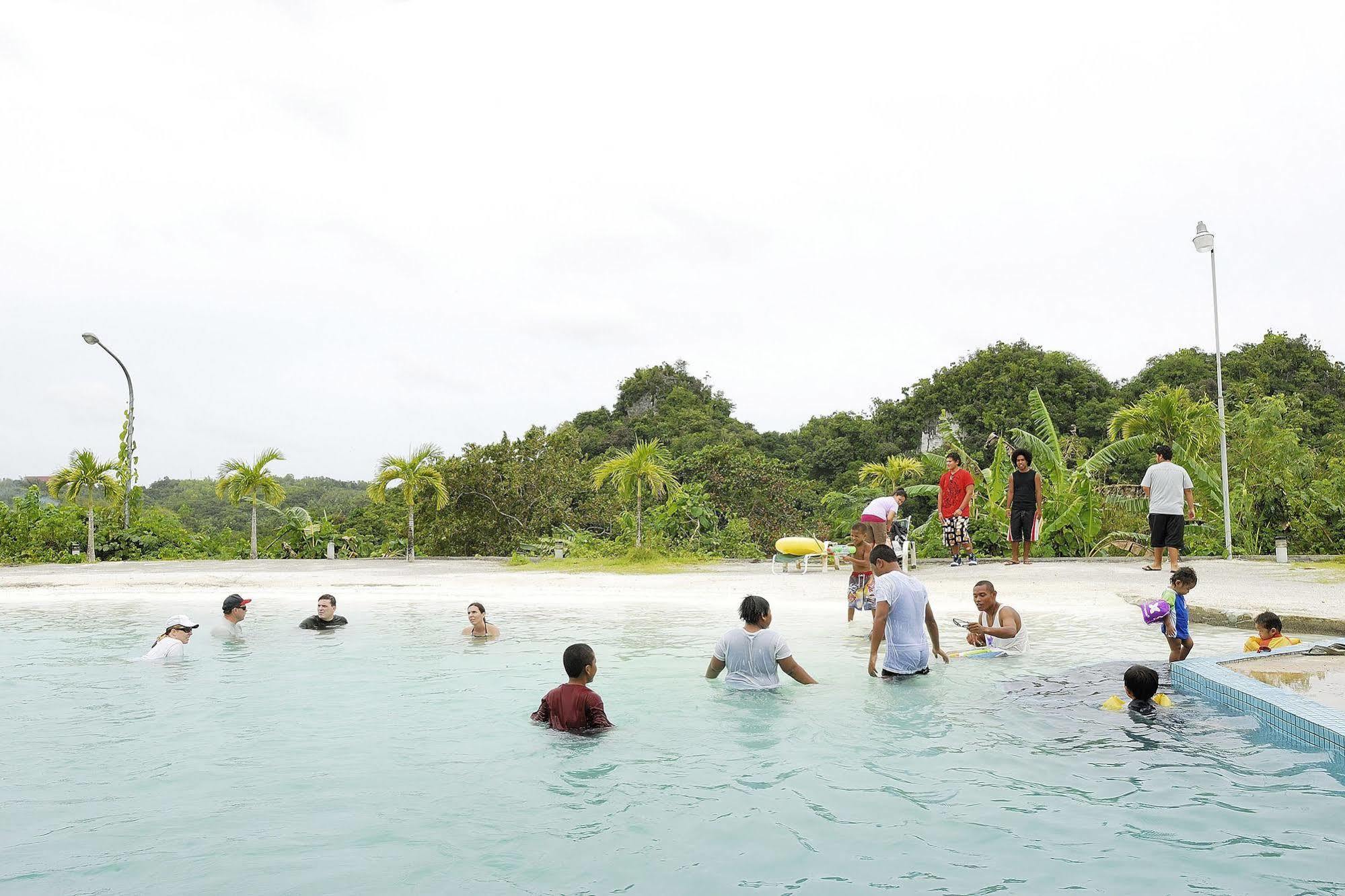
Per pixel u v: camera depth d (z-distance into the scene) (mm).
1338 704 5562
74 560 28938
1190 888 3369
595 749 5512
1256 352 51875
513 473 36156
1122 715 6148
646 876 3572
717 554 25156
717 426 67438
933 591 13164
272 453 28219
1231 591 11867
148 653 8992
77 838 4023
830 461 59281
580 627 11023
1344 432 42406
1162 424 23578
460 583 16641
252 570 21984
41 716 6500
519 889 3447
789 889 3414
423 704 6859
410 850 3865
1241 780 4723
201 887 3480
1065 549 22750
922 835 3986
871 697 6820
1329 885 3387
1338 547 22953
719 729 5945
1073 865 3615
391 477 26312
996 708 6441
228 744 5691
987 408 51656
